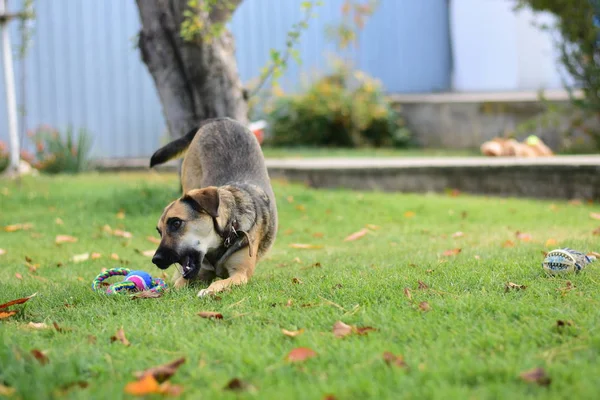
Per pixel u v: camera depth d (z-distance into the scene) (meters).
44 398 2.10
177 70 4.62
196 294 2.93
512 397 2.03
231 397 2.08
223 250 3.07
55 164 6.86
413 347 2.33
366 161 6.16
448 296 2.69
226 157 3.42
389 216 4.64
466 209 4.77
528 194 5.38
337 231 4.32
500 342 2.32
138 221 4.45
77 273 3.44
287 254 3.78
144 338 2.47
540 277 2.89
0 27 5.77
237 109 4.70
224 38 4.68
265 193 3.25
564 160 5.52
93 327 2.60
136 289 2.99
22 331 2.56
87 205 4.77
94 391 2.13
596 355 2.23
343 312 2.63
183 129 4.66
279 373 2.19
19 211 4.74
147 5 4.57
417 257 3.41
